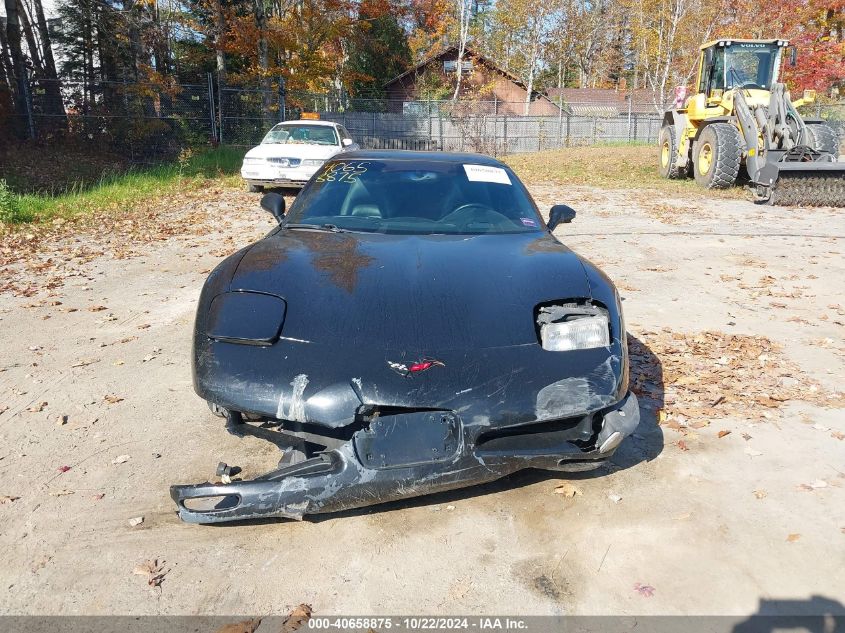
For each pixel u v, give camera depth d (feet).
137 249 28.12
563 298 9.79
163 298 20.58
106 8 77.66
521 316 9.37
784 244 29.35
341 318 9.14
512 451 8.59
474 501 9.61
